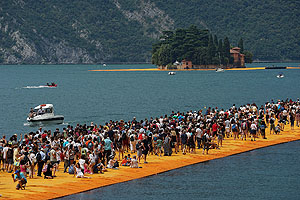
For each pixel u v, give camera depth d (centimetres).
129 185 4172
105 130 5303
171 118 6278
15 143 4712
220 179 4362
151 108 12200
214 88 19588
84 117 10488
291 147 5762
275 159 5125
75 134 5331
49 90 19612
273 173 4556
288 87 19562
